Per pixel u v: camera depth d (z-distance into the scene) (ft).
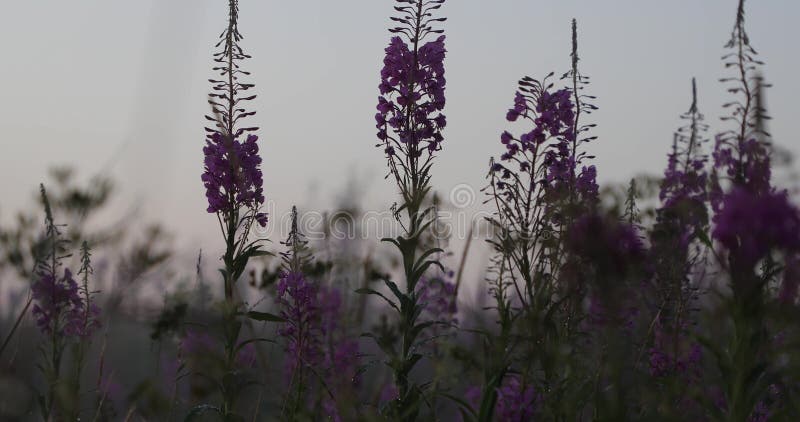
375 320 32.83
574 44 27.20
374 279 31.53
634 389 21.12
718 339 25.43
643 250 19.38
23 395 26.86
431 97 29.48
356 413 24.11
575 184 25.73
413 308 26.45
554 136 26.61
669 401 20.58
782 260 19.54
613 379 18.97
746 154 20.79
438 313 30.01
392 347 27.71
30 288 27.02
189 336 28.86
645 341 23.29
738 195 19.15
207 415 29.43
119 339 34.30
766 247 18.72
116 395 31.96
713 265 24.70
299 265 27.04
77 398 26.63
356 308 30.73
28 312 29.04
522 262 24.18
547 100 26.81
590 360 22.57
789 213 18.51
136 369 34.12
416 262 27.17
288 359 28.94
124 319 29.78
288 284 26.86
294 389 27.58
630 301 22.41
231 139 27.76
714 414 20.15
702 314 25.38
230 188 27.58
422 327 26.12
